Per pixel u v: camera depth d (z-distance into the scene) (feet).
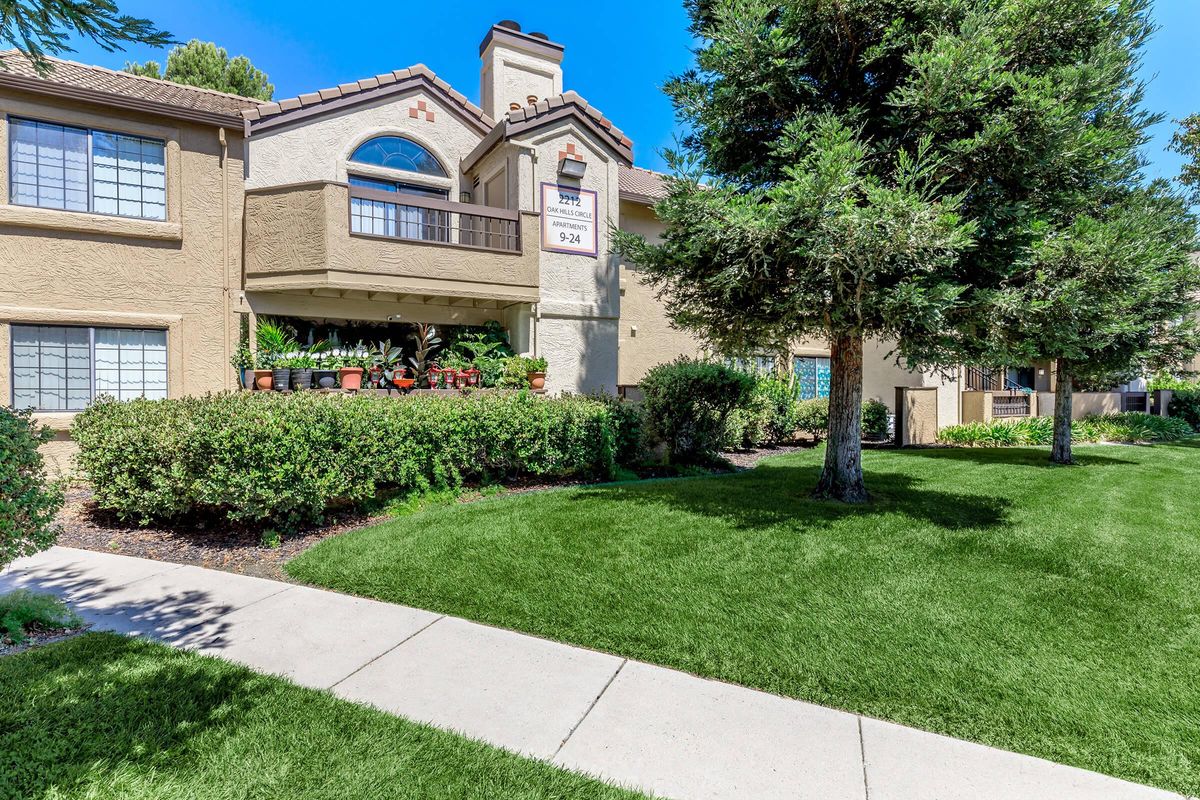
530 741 9.45
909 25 20.56
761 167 23.27
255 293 34.37
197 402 23.34
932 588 15.56
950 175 20.01
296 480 20.29
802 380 56.29
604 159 42.96
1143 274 25.34
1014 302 19.54
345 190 33.17
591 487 28.50
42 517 14.20
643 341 48.42
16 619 12.89
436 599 15.23
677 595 15.17
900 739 9.68
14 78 27.68
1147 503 26.16
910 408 50.52
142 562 18.45
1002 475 33.22
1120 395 67.82
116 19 11.98
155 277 31.83
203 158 32.96
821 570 16.79
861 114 21.63
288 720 9.78
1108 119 27.94
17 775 8.23
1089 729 9.78
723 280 20.36
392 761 8.79
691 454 36.32
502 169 40.75
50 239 29.48
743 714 10.34
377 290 34.04
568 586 15.76
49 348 29.73
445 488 26.09
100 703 10.13
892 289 18.48
